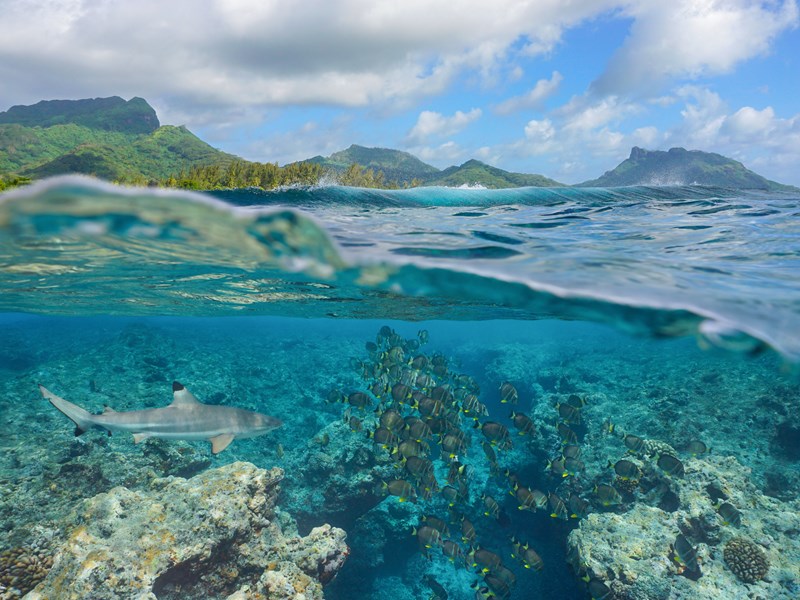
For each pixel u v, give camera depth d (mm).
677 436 13500
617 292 5734
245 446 14875
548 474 12633
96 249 7258
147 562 6516
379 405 10430
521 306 9258
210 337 35625
